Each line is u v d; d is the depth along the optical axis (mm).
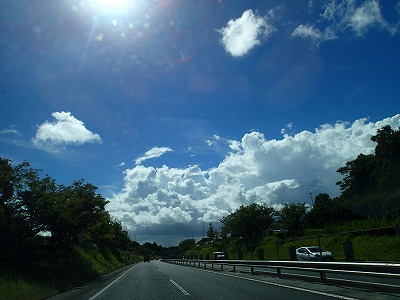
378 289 11078
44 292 15945
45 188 22672
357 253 28406
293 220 52219
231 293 12875
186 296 12891
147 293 14469
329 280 13570
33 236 25391
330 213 58656
